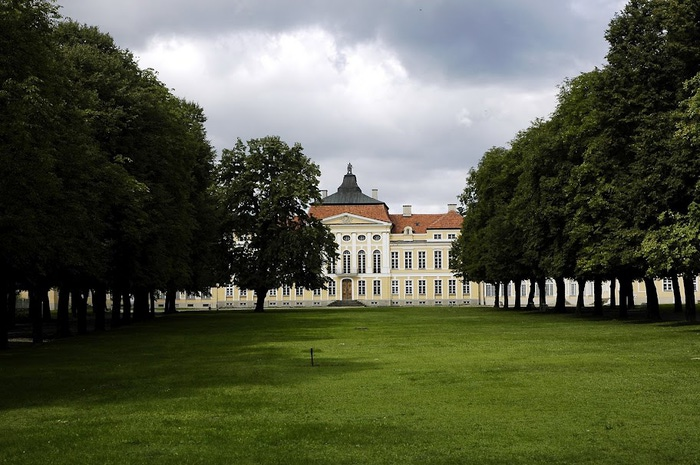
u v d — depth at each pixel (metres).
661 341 29.39
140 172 44.50
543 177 50.03
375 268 136.38
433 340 32.91
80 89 38.44
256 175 84.88
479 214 74.50
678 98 38.16
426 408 14.92
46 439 12.62
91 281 43.12
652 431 12.49
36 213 30.12
